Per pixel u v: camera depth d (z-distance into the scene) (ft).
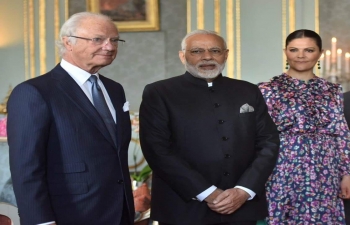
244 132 9.18
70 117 7.43
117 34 7.85
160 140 8.94
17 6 21.72
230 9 20.71
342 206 10.50
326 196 10.15
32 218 7.06
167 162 8.77
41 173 7.24
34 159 7.16
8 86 21.70
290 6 20.38
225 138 9.05
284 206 10.08
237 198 8.69
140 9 22.03
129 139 8.13
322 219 10.13
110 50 7.70
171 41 22.09
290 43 10.47
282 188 10.07
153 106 9.11
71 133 7.41
